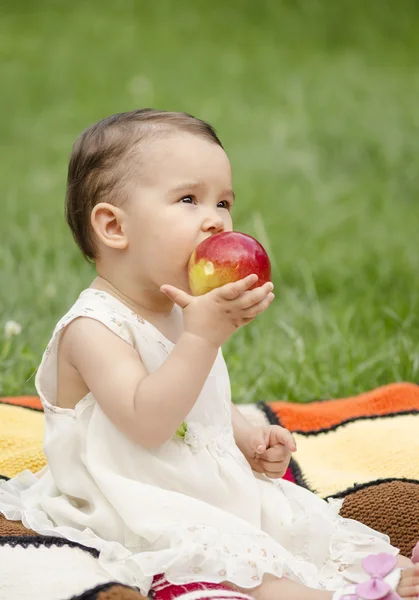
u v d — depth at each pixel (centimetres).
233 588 474
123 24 2534
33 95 2036
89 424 516
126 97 1998
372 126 1769
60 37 2423
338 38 2441
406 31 2467
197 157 527
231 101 1964
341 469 685
